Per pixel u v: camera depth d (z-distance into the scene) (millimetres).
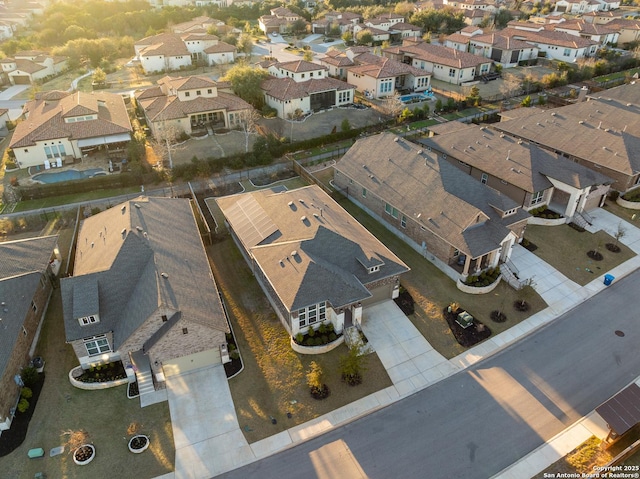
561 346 36000
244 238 43031
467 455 28203
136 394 31859
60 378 33062
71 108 67250
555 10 161750
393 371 33750
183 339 31719
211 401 31438
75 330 31828
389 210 48875
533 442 28938
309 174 59438
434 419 30438
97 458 27984
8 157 65750
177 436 29250
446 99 88562
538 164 52125
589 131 59500
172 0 170000
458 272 42031
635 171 52312
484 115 78188
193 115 72875
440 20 139000
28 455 27984
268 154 64375
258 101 82188
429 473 27203
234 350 34812
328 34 141875
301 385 32531
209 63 110812
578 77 97375
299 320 34594
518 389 32438
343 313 35312
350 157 55375
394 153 52250
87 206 54906
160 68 106312
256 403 31359
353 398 31812
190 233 42375
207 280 36812
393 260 39531
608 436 28266
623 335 37000
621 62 107312
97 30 140500
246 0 172000
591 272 43781
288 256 37344
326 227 40250
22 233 50656
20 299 34812
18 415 30391
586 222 50250
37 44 125875
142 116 80188
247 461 27984
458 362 34562
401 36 132750
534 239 47938
